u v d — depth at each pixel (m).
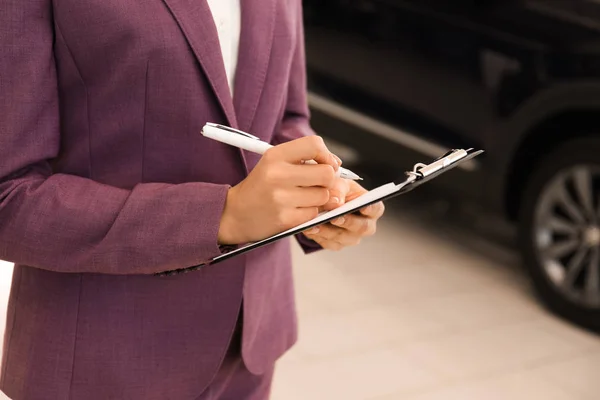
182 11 0.72
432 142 2.98
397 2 2.99
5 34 0.68
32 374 0.79
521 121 2.74
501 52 2.77
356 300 2.77
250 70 0.80
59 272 0.77
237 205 0.68
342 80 3.20
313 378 2.25
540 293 2.78
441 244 3.36
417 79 2.98
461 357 2.45
